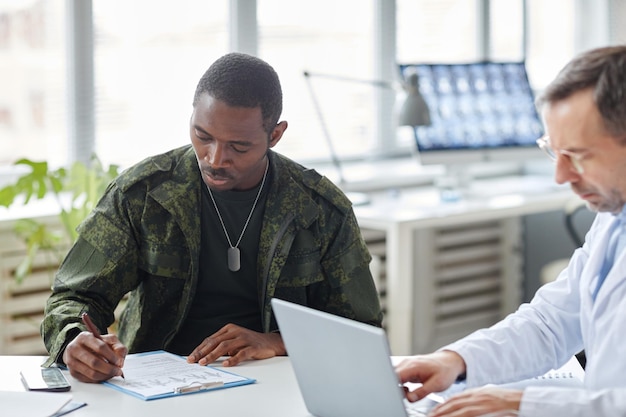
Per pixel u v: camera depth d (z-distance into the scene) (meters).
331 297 2.29
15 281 3.46
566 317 1.97
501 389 1.64
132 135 3.96
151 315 2.23
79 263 2.18
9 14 3.63
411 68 4.34
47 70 3.73
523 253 5.19
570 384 1.93
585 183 1.63
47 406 1.70
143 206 2.19
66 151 3.82
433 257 4.83
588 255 1.95
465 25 5.14
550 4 5.48
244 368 2.00
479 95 4.45
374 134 4.86
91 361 1.88
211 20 4.16
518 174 5.26
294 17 4.45
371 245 4.50
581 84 1.58
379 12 4.76
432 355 1.86
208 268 2.23
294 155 4.52
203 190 2.22
